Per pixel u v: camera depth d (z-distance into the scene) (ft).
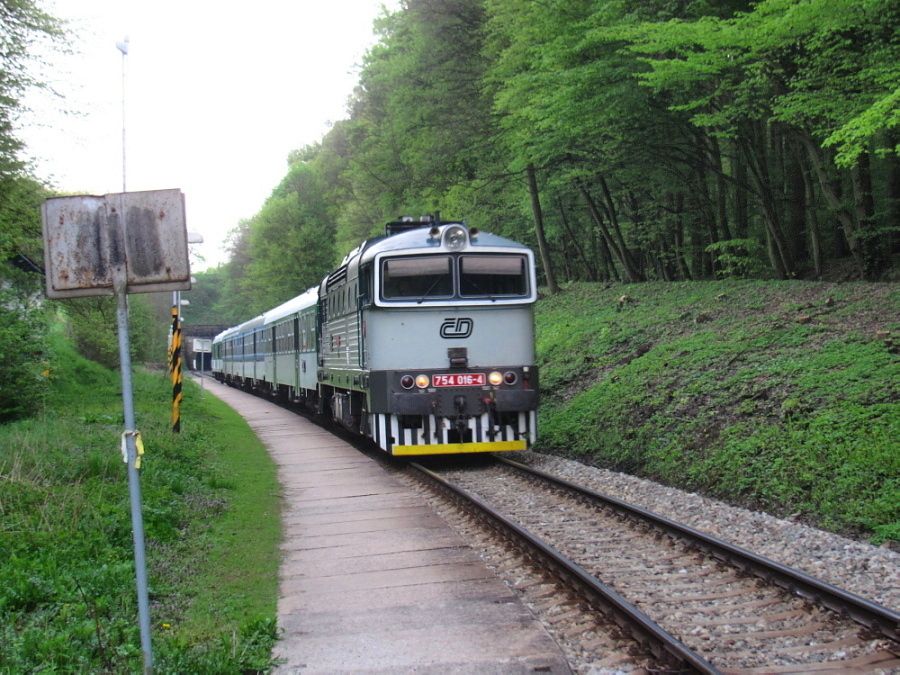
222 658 15.14
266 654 15.94
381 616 18.16
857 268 60.70
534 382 39.68
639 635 15.97
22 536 22.27
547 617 17.94
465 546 24.27
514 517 28.04
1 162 46.50
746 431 33.32
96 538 22.94
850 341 38.01
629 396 43.34
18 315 48.67
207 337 272.51
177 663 14.98
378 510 30.32
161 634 17.13
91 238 13.42
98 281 13.38
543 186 86.58
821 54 40.57
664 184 69.10
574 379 52.90
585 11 53.47
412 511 29.84
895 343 35.50
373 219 126.41
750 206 74.28
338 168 189.16
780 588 18.98
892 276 51.88
